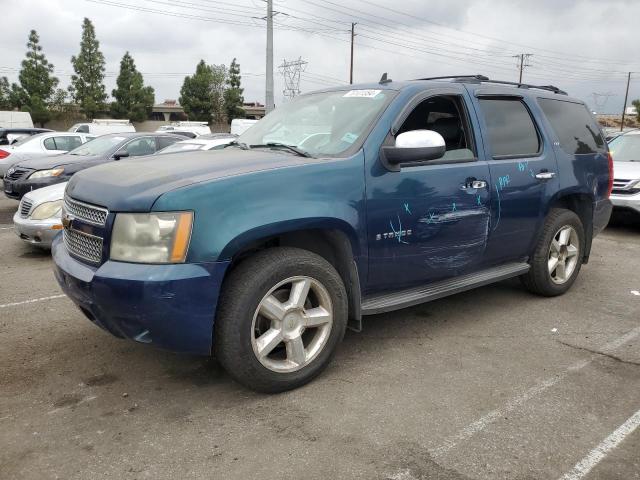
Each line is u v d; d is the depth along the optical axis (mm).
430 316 4707
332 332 3439
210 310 2936
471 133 4207
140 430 2928
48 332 4324
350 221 3371
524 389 3400
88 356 3867
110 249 2967
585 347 4070
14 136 17703
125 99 53656
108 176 3334
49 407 3166
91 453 2721
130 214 2916
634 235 8539
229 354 3062
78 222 3217
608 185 5594
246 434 2887
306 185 3230
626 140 9633
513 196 4391
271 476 2549
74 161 9867
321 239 3584
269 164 3295
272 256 3170
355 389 3385
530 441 2838
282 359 3385
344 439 2842
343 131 3727
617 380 3533
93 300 2982
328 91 4453
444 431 2926
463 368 3693
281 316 3209
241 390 3371
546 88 5363
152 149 10945
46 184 9367
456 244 4043
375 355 3895
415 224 3732
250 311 3059
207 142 9836
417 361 3799
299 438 2852
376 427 2957
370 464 2639
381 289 3811
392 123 3689
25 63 48219
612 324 4551
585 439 2861
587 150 5344
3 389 3381
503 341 4168
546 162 4734
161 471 2584
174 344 2963
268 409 3145
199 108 55500
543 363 3785
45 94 48969
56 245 3637
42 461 2654
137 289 2816
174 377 3549
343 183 3373
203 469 2600
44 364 3740
